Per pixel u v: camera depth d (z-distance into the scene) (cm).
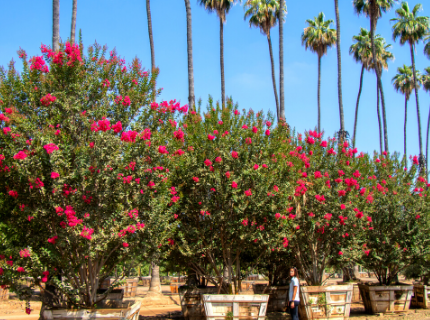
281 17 1845
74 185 653
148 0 1908
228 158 834
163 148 708
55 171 618
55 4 1177
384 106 2708
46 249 618
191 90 1606
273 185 842
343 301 923
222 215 823
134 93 775
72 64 710
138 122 748
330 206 944
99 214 655
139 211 704
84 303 687
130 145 689
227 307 792
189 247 841
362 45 3078
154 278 1566
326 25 2956
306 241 990
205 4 2477
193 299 953
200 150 859
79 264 672
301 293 921
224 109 905
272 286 1132
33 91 693
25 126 639
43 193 617
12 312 1102
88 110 718
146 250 698
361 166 1084
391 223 1130
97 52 778
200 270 955
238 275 898
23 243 657
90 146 653
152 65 1872
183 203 849
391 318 1008
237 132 883
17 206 648
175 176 845
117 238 646
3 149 640
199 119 903
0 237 636
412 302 1270
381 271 1180
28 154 620
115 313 650
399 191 1162
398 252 1093
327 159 1047
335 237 967
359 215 935
